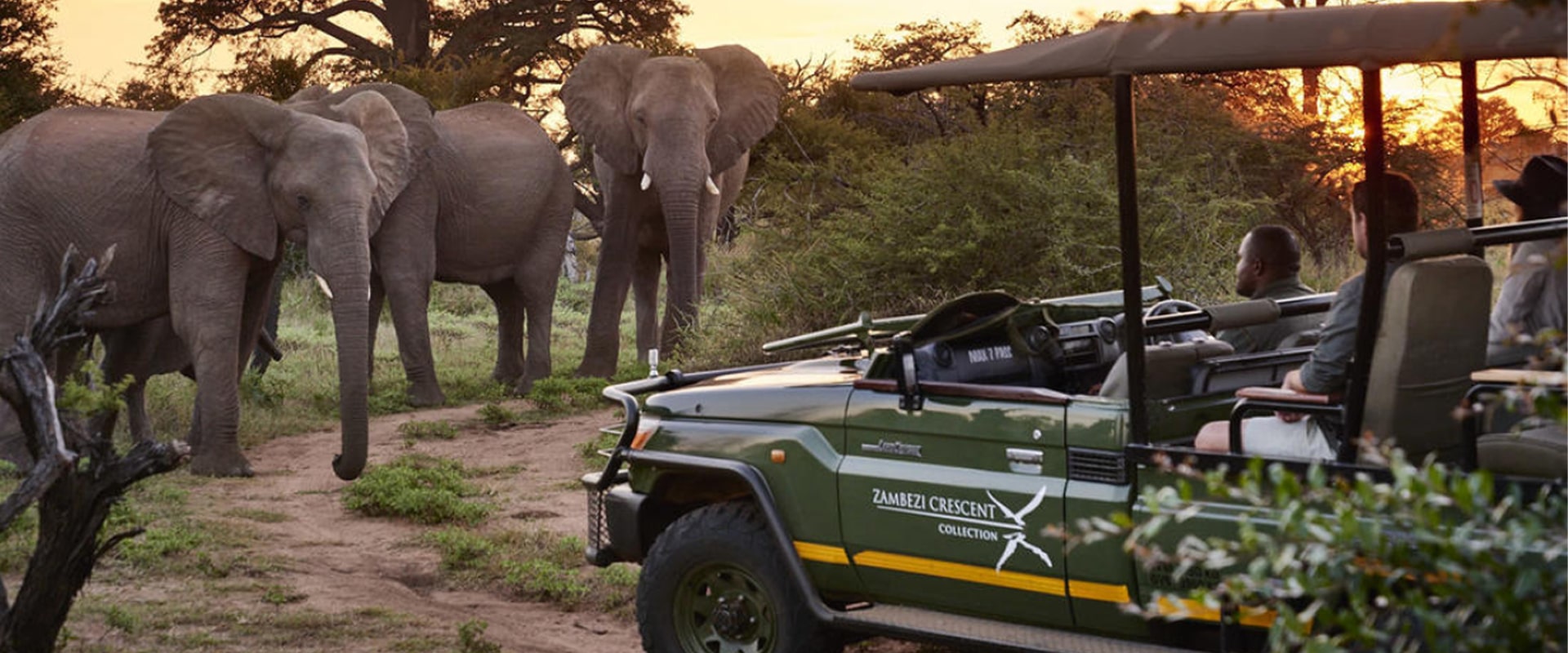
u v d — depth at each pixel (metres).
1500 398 2.72
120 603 7.48
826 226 15.53
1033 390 5.24
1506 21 4.01
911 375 5.49
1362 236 5.05
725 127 18.73
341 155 11.87
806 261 15.25
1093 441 5.08
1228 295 13.80
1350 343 4.86
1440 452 4.82
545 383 15.43
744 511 6.05
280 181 11.81
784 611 5.86
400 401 16.00
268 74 32.56
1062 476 5.17
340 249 11.68
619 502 6.39
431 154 16.55
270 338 17.42
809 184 19.08
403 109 15.96
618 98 18.25
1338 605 4.53
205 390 11.80
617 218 18.38
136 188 11.88
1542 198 5.41
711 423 6.09
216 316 11.83
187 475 11.73
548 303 17.70
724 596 6.12
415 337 16.23
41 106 30.94
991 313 5.93
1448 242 4.75
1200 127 16.66
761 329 15.27
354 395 11.38
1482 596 2.53
